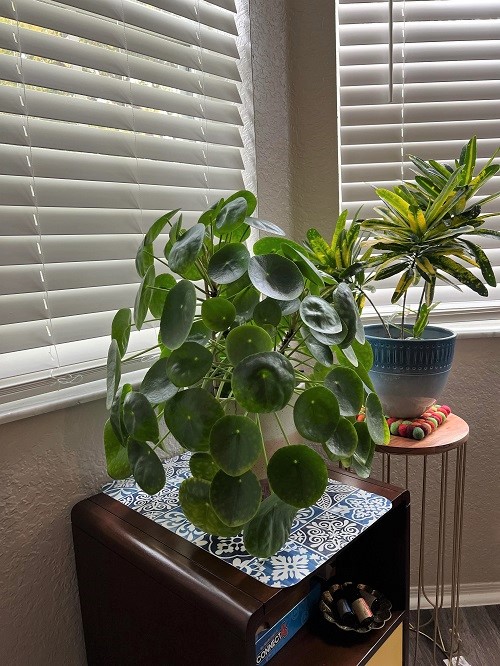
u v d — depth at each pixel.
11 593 0.91
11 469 0.89
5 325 0.92
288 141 1.39
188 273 0.82
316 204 1.44
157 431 0.75
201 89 1.21
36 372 0.95
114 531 0.87
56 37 0.94
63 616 0.99
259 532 0.75
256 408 0.67
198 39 1.19
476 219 1.18
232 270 0.73
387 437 0.85
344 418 0.77
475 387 1.55
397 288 1.22
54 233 0.95
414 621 1.55
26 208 0.92
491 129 1.54
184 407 0.72
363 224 1.22
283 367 0.68
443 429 1.25
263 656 0.87
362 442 0.84
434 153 1.53
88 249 1.01
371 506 0.93
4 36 0.86
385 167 1.53
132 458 0.80
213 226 0.80
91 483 1.02
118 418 0.79
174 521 0.88
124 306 1.08
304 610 0.96
